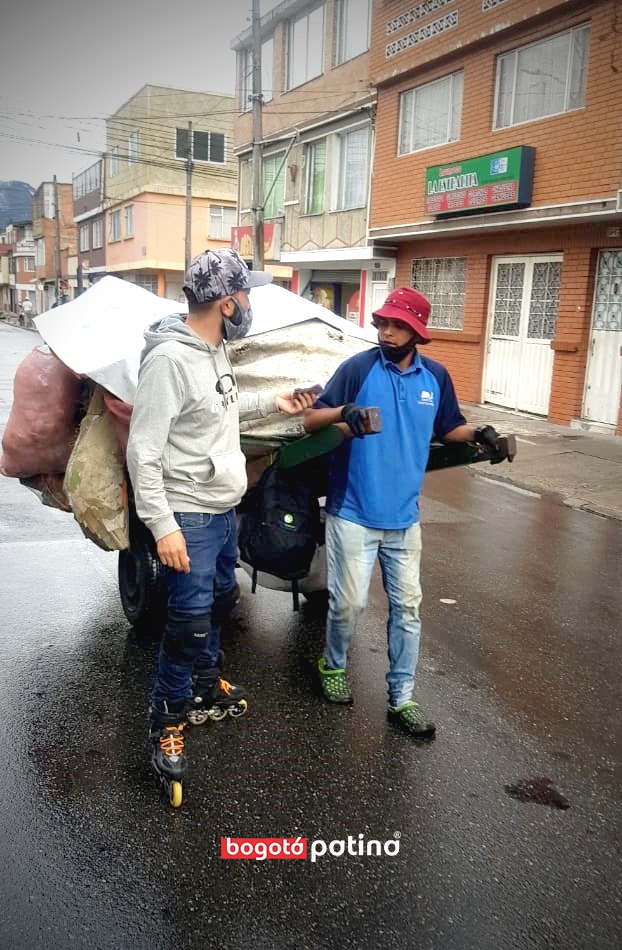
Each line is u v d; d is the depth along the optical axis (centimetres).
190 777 310
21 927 230
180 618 288
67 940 226
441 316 1512
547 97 1183
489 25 1246
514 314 1334
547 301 1263
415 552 351
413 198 1469
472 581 558
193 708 351
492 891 254
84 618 465
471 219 1301
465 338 1420
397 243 1600
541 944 232
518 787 312
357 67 1678
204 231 3812
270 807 293
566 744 346
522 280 1311
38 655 413
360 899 248
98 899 243
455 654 435
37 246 6994
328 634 367
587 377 1204
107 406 362
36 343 3259
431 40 1381
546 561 612
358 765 322
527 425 1232
